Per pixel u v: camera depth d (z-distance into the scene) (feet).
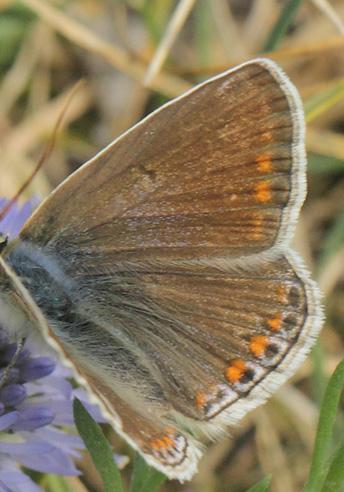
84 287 0.64
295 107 0.64
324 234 0.77
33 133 0.78
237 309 0.64
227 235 0.64
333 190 0.77
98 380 0.63
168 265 0.65
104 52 0.77
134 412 0.63
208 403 0.64
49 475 0.69
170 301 0.64
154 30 0.78
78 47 0.79
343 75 0.80
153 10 0.79
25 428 0.65
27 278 0.64
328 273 0.76
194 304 0.64
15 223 0.67
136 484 0.65
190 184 0.64
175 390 0.64
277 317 0.64
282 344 0.64
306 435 0.73
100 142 0.79
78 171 0.65
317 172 0.77
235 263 0.64
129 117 0.78
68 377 0.66
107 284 0.65
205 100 0.64
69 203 0.65
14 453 0.65
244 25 0.83
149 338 0.64
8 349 0.65
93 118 0.79
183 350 0.64
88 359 0.63
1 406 0.65
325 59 0.80
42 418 0.65
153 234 0.65
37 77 0.79
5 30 0.78
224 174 0.64
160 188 0.64
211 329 0.64
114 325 0.64
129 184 0.65
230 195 0.64
